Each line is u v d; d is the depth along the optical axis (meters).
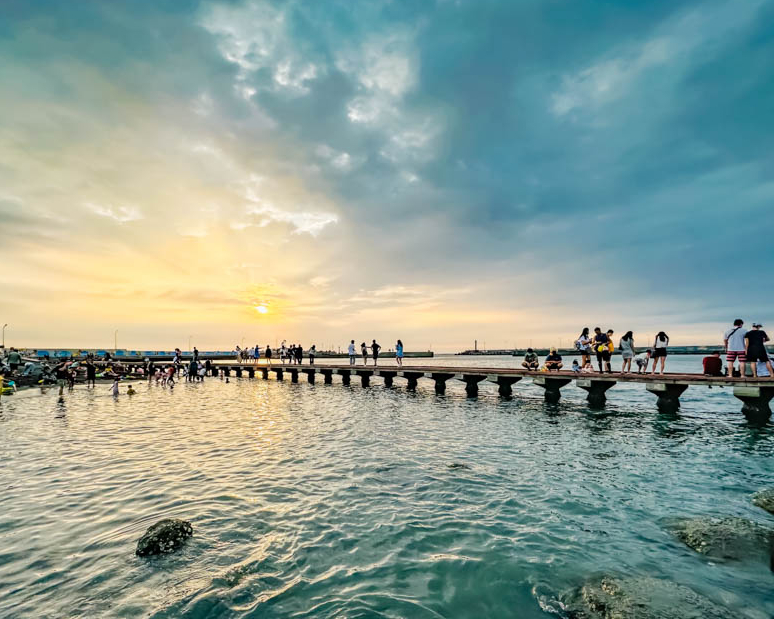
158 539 5.01
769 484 7.67
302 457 9.55
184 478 7.89
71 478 7.86
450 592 4.22
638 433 12.51
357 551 5.09
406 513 6.28
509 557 4.95
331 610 3.89
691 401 21.72
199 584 4.27
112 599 3.98
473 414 16.64
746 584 4.29
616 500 6.84
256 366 43.84
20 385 29.00
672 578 4.44
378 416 16.19
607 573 4.55
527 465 8.92
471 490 7.31
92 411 17.31
